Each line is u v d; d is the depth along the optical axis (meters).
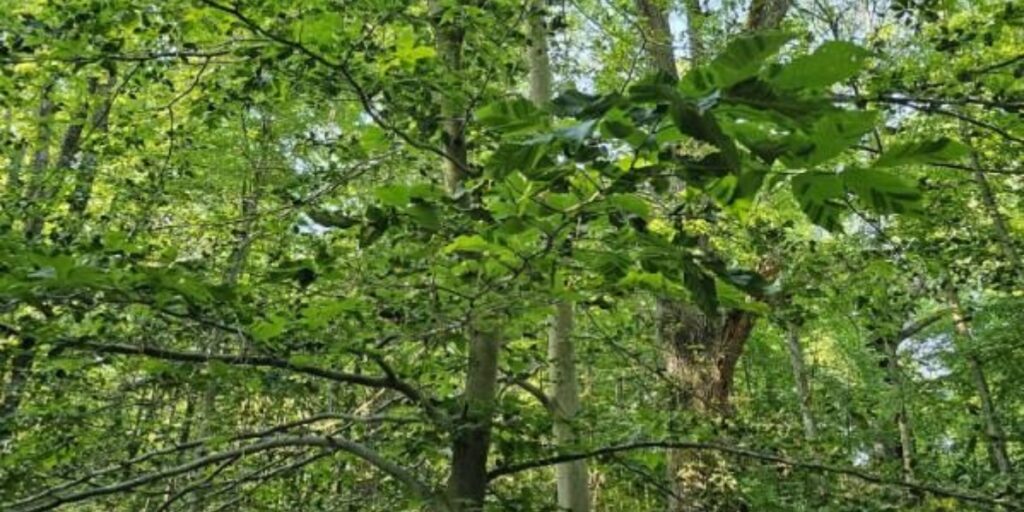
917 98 3.41
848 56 0.94
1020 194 6.73
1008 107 3.44
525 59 5.40
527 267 2.41
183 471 4.06
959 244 6.14
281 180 5.06
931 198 6.02
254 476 4.71
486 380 4.56
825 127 1.06
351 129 5.94
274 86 4.13
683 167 1.41
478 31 4.16
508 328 4.00
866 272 5.13
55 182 5.27
